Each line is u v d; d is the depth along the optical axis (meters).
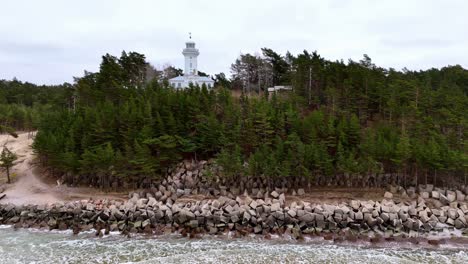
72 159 48.34
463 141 52.44
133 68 80.56
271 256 29.86
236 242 34.03
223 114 55.38
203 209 39.66
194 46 95.38
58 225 38.91
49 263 28.34
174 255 29.97
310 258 29.44
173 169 50.41
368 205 40.19
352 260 29.03
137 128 51.31
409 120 54.50
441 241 34.12
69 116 60.00
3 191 49.25
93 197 46.00
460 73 89.44
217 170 48.34
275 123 52.22
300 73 71.50
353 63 80.81
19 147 69.50
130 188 48.88
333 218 37.97
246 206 40.16
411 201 43.56
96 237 35.66
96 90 66.38
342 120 52.66
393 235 35.81
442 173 49.12
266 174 44.88
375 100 61.28
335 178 48.47
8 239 35.06
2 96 113.62
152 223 38.81
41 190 49.44
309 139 50.47
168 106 54.25
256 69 99.38
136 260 28.92
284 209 39.31
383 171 48.38
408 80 68.50
